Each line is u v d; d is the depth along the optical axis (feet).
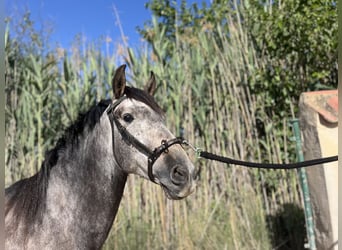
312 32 14.40
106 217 6.47
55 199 6.27
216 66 17.63
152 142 6.11
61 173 6.44
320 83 16.10
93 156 6.44
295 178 15.62
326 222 10.44
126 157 6.28
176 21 17.85
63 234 6.15
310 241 11.32
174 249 14.51
